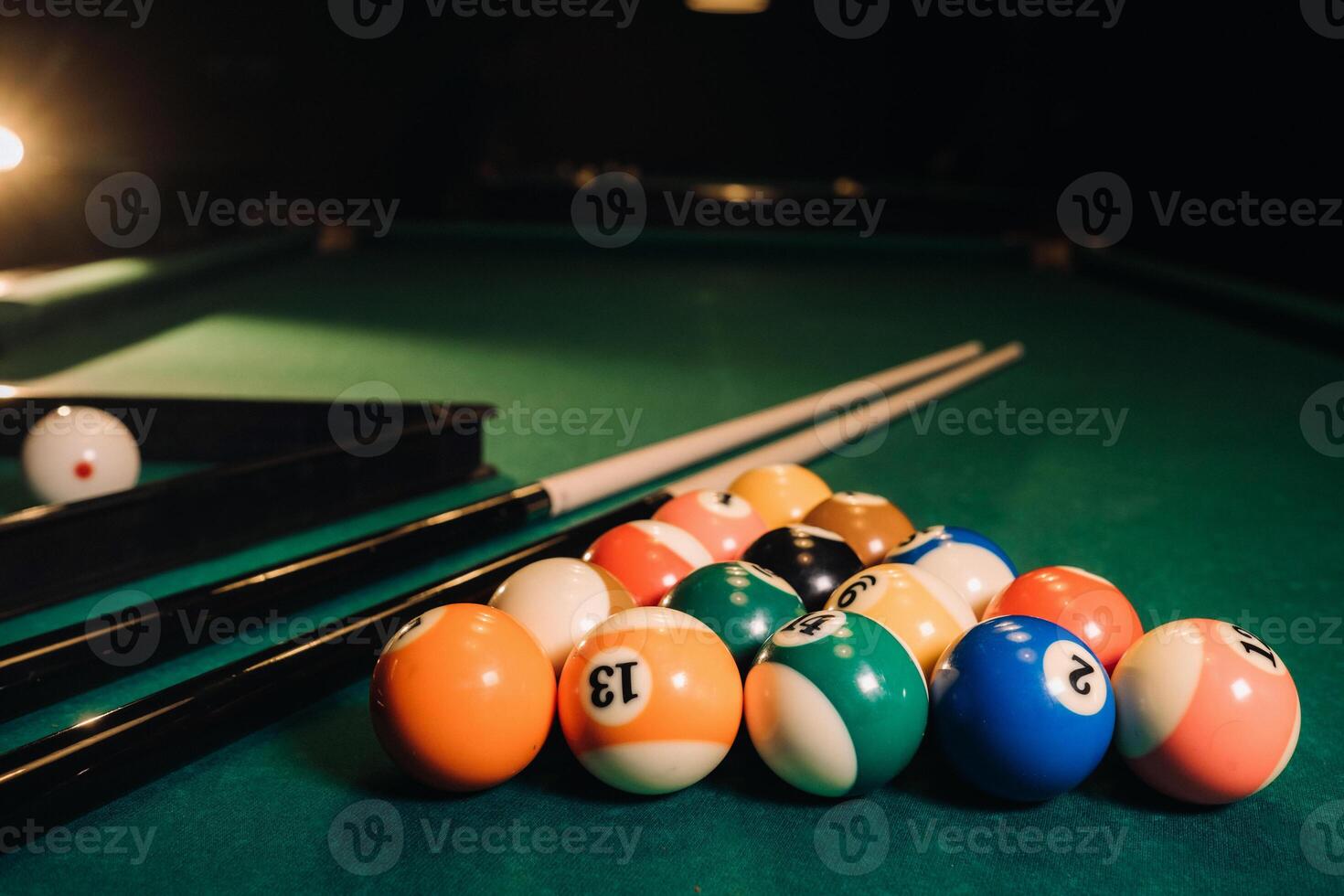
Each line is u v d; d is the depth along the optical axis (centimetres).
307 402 98
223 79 339
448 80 341
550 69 423
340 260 271
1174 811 59
